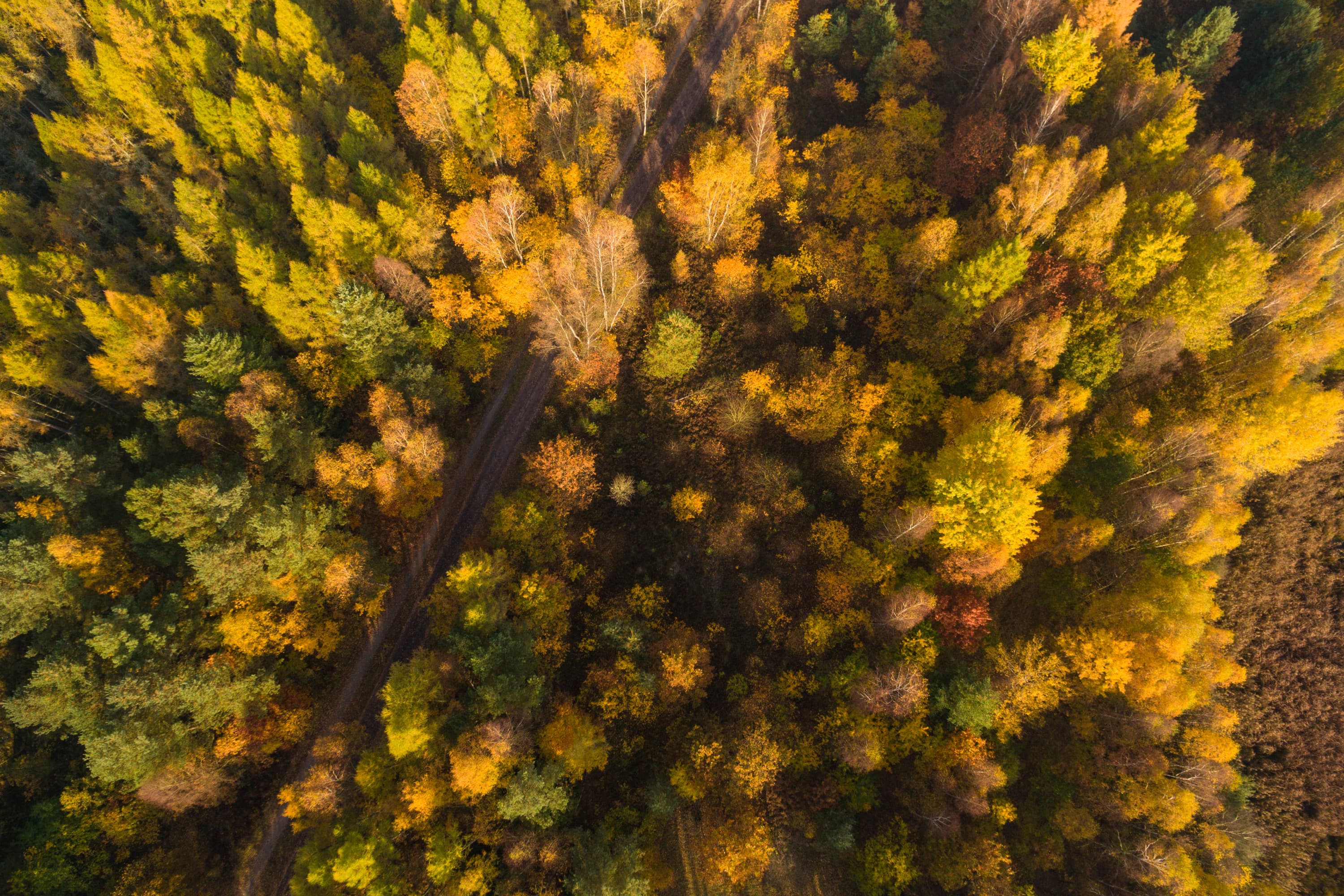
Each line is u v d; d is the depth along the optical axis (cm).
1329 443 5919
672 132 7931
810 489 6644
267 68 7312
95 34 7519
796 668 6031
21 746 5350
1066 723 6106
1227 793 6341
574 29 7600
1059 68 6350
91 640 4831
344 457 5622
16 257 5984
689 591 6375
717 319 7069
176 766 4953
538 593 5550
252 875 5528
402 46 7481
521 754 4875
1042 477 5734
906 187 7019
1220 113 8375
